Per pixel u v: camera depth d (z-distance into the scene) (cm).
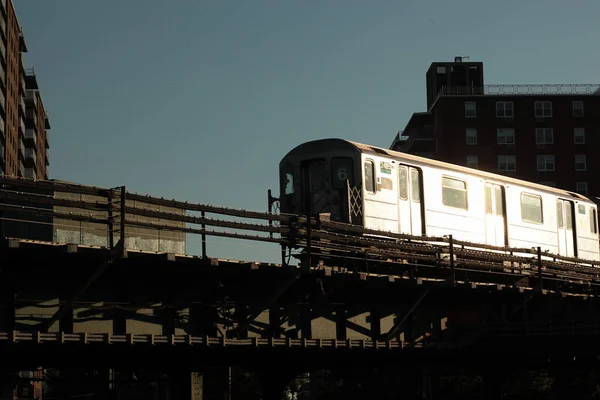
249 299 2495
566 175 9200
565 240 3934
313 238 2528
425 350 3045
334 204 2989
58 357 2152
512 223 3600
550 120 9256
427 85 11106
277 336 2573
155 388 3831
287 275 2448
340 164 3003
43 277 2055
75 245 1920
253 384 5869
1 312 1984
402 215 3077
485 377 3438
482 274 3406
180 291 2298
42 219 2305
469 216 3372
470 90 9838
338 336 2825
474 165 9175
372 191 2981
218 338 2238
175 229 2141
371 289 2830
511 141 9219
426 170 3197
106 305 2130
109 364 2259
